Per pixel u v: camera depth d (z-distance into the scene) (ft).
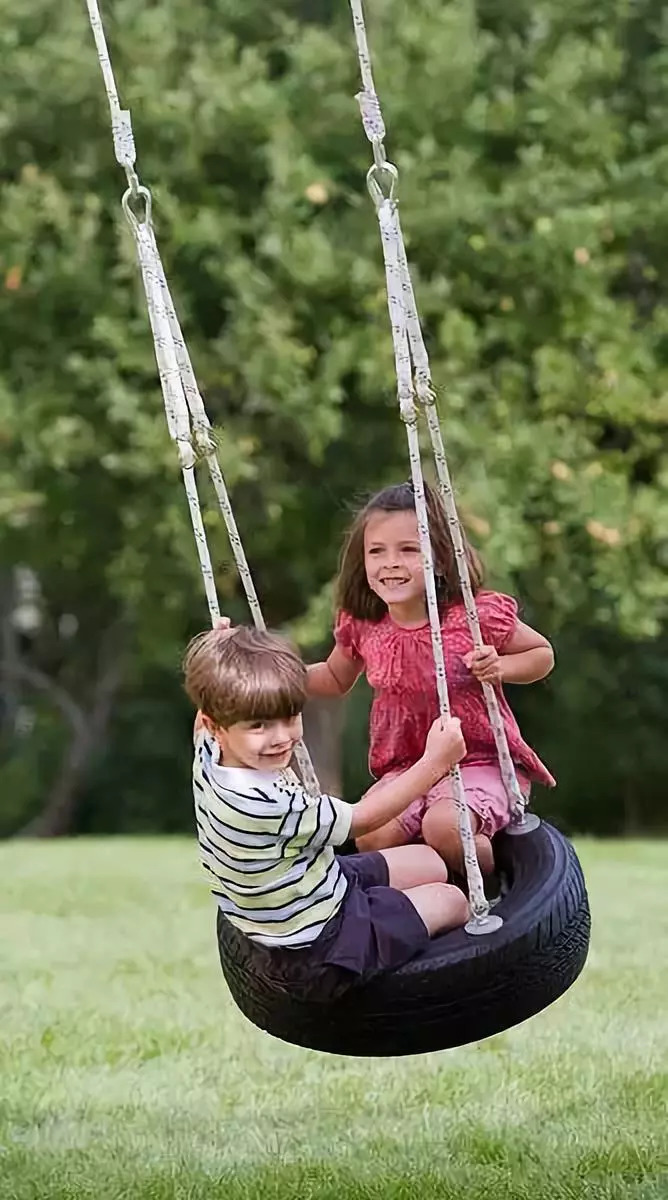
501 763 25.43
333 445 92.89
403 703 26.63
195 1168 30.42
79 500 94.73
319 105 86.12
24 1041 39.88
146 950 51.24
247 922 23.47
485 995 23.77
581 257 84.17
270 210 83.66
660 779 126.52
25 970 48.16
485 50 87.56
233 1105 34.94
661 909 57.47
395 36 87.15
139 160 87.30
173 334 25.68
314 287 84.23
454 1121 33.27
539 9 89.56
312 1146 31.83
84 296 87.25
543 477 84.99
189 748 133.59
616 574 87.04
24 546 96.07
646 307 97.71
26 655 139.54
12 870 70.38
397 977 23.44
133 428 87.76
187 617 99.40
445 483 24.22
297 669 23.11
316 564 94.17
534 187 84.79
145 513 91.04
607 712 122.31
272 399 84.64
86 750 129.70
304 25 92.94
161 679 132.16
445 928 24.12
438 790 26.16
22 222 85.40
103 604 133.18
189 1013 42.78
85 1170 30.37
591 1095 34.76
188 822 132.46
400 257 24.12
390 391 84.48
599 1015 41.63
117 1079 36.99
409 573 26.03
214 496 90.07
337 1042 24.36
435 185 84.28
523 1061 37.40
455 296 87.25
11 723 140.77
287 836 22.84
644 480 96.43
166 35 86.69
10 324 89.20
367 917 23.45
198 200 87.97
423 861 25.08
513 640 26.81
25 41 89.61
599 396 86.48
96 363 85.61
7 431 86.69
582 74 86.94
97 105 86.58
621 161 90.63
